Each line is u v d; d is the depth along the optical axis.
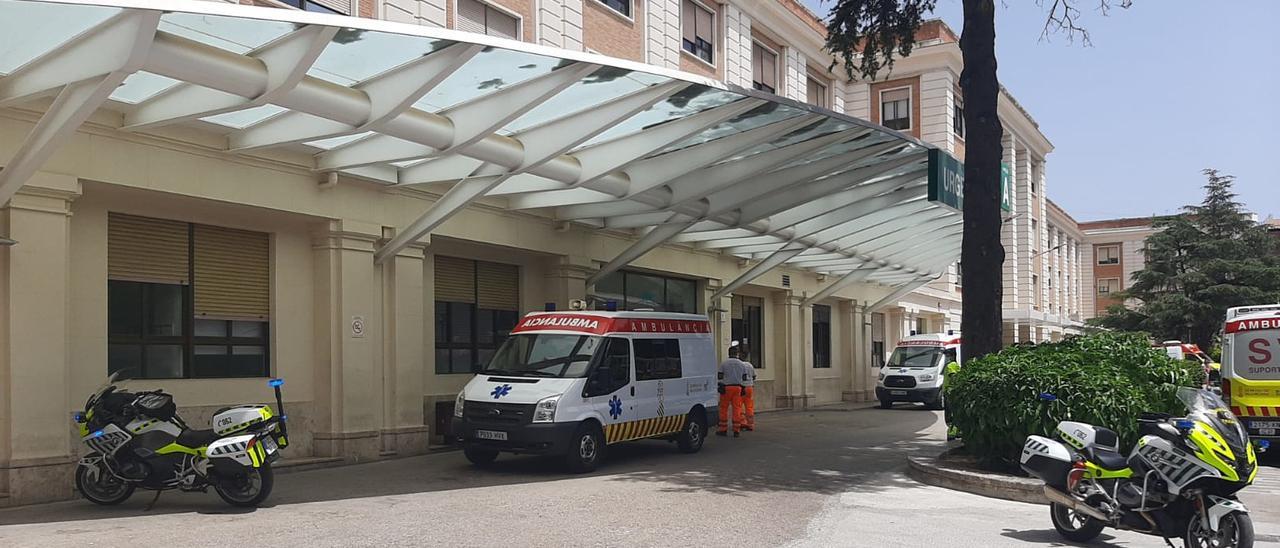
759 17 26.72
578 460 12.40
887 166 16.34
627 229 19.62
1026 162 48.81
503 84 10.61
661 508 9.63
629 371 13.62
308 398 13.42
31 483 9.66
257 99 8.93
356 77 9.94
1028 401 10.67
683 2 23.70
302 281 13.48
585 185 14.02
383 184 13.99
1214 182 44.66
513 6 17.44
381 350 14.15
